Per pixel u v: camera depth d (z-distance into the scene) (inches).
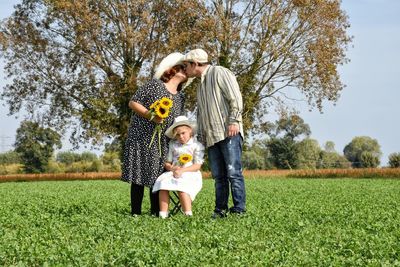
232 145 472.1
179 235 358.3
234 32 2033.7
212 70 476.1
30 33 2071.9
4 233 387.2
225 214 476.4
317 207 586.9
